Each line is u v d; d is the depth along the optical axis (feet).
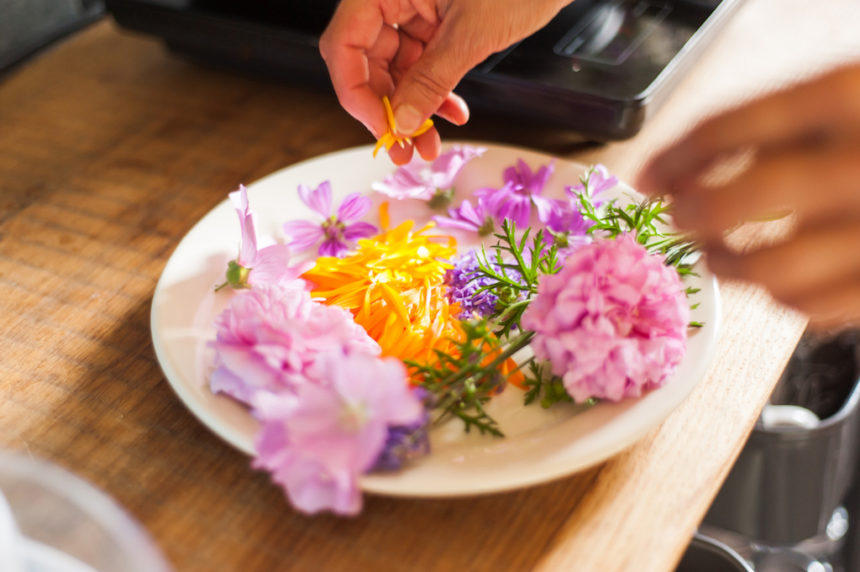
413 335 1.56
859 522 2.60
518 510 1.44
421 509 1.44
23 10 2.33
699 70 2.21
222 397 1.46
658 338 1.44
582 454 1.39
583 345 1.42
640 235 1.61
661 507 1.44
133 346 1.66
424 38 1.88
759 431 2.07
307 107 2.17
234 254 1.71
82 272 1.79
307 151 2.05
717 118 1.21
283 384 1.42
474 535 1.42
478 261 1.60
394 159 1.80
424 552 1.40
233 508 1.45
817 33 2.31
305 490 1.31
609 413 1.44
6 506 1.29
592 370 1.42
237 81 2.25
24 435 1.53
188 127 2.12
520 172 1.84
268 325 1.44
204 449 1.51
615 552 1.40
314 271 1.68
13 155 2.06
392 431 1.37
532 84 1.86
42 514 1.38
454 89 1.92
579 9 2.04
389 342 1.56
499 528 1.42
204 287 1.64
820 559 2.57
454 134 2.07
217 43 2.08
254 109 2.17
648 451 1.49
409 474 1.37
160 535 1.42
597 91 1.84
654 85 1.85
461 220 1.80
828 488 2.18
